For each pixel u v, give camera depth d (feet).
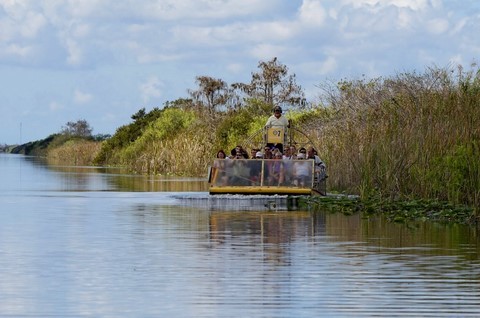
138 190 226.99
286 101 360.69
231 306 75.82
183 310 74.43
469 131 155.12
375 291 81.51
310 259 99.76
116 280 86.94
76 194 209.77
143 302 77.30
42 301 77.71
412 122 168.55
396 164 165.58
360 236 121.08
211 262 97.66
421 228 130.93
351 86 230.68
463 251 106.11
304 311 73.92
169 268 93.56
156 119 476.13
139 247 109.40
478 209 139.44
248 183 188.34
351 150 195.83
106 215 151.02
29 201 185.57
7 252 104.83
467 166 148.77
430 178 158.20
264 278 87.86
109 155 520.83
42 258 100.27
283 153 194.90
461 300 77.77
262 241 115.55
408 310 74.23
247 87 368.89
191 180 287.07
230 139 326.44
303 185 186.50
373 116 188.55
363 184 169.68
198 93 415.44
